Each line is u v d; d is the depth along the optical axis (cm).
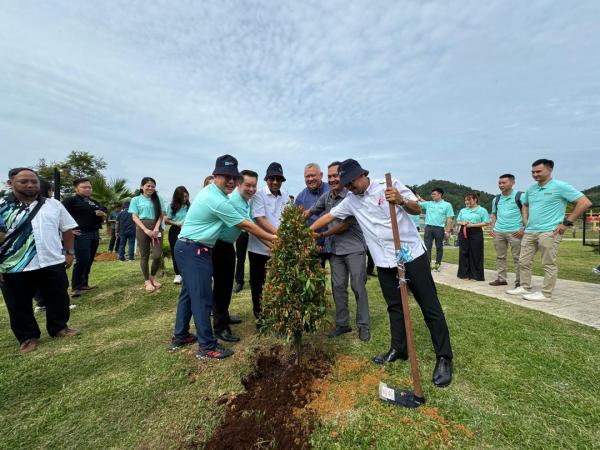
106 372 296
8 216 341
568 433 199
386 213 271
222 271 352
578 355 288
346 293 357
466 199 668
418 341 330
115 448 205
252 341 349
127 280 648
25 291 349
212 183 316
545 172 463
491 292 535
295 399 239
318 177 416
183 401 248
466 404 228
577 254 1035
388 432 204
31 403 253
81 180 559
